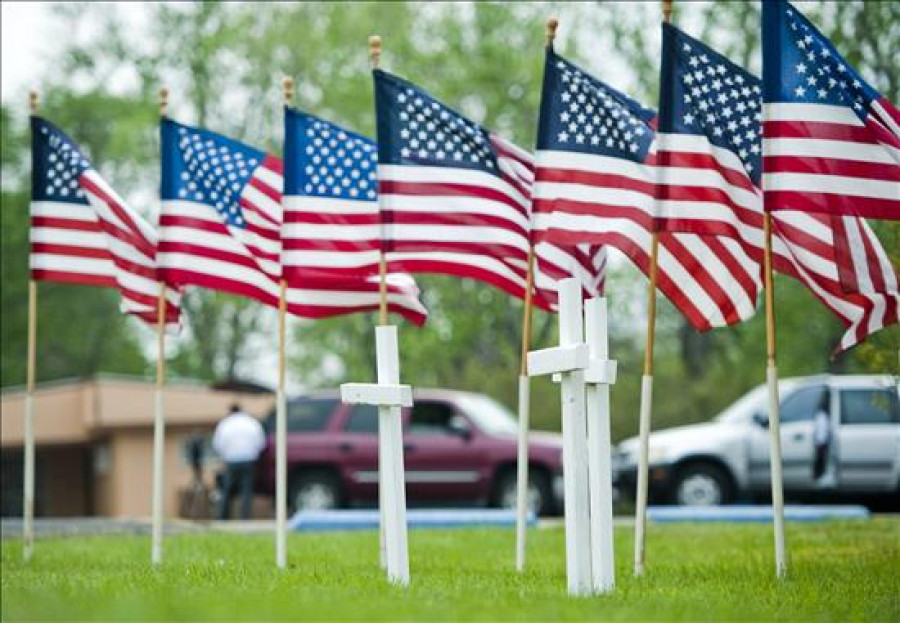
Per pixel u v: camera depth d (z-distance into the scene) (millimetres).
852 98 37594
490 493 81750
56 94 144375
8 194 144625
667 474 77938
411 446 81438
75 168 49406
